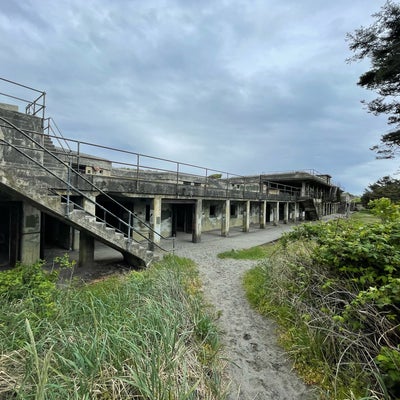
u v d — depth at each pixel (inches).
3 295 125.2
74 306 126.6
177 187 405.1
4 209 310.7
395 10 359.9
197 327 128.9
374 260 115.0
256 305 179.9
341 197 1678.2
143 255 260.2
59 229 411.8
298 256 176.6
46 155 314.8
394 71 379.2
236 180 1088.2
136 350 86.3
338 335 107.9
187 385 82.0
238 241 476.7
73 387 73.3
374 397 81.3
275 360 121.0
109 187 309.7
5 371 78.9
